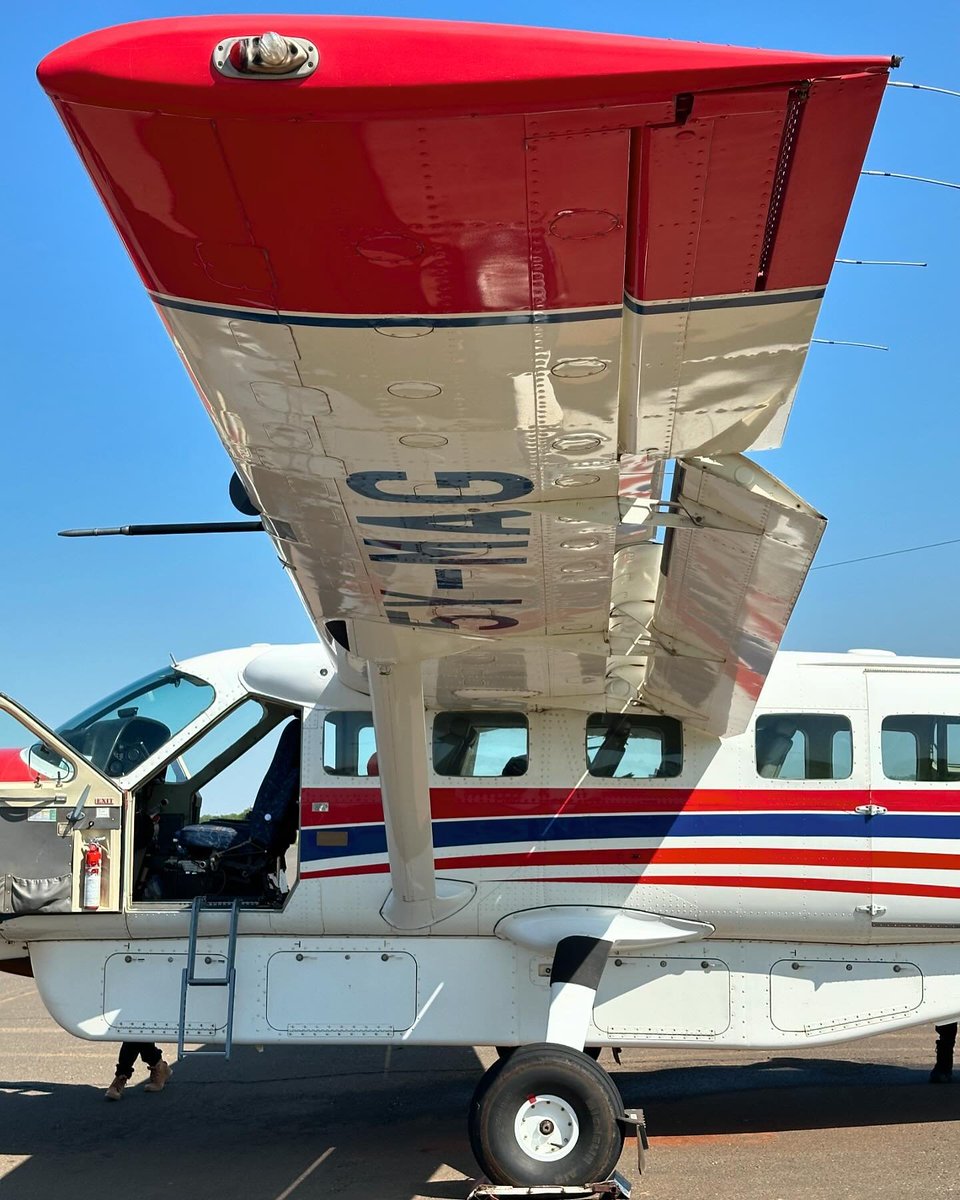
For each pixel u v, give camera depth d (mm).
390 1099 7664
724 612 4688
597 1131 5359
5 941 6539
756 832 6445
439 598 4285
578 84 2000
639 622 5121
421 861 5809
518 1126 5438
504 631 4711
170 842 6789
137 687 6809
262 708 6770
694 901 6395
